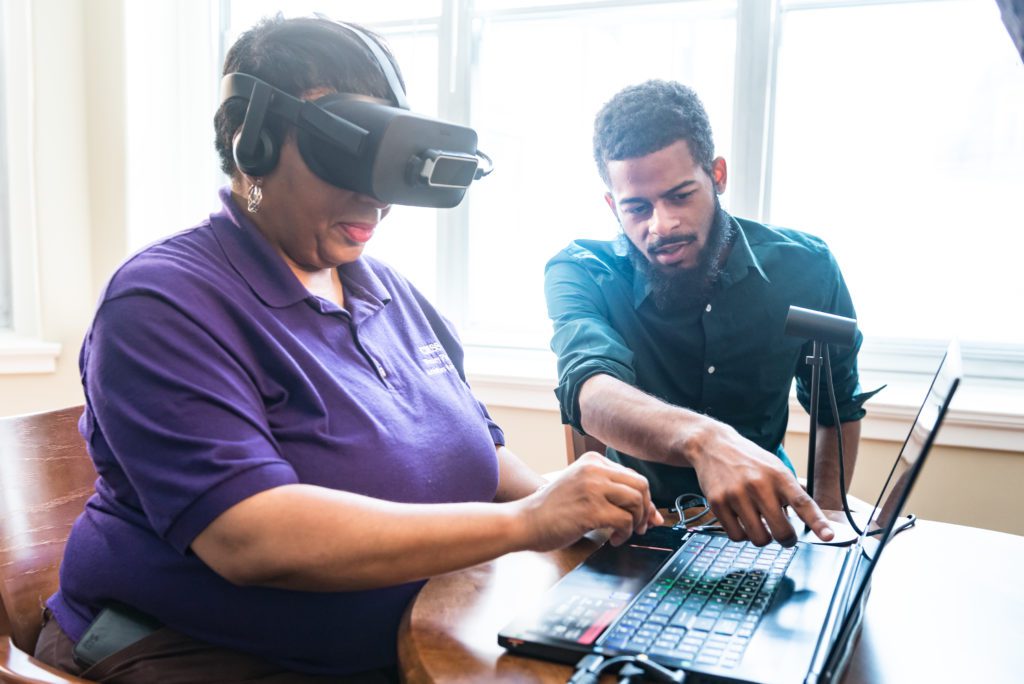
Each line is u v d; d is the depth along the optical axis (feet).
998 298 7.45
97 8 9.02
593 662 2.38
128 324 2.90
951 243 7.52
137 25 9.12
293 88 3.17
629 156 4.63
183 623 3.08
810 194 7.80
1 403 8.75
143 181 9.29
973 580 3.35
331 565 2.60
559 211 8.75
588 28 8.41
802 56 7.70
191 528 2.65
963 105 7.37
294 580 2.64
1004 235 7.38
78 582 3.24
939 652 2.73
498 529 2.72
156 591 3.06
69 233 9.09
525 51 8.67
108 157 9.14
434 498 3.40
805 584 2.91
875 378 7.66
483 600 3.00
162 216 9.52
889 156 7.59
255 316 3.22
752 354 5.19
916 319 7.68
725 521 3.07
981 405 6.86
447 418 3.64
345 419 3.24
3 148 8.82
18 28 8.70
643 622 2.61
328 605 3.10
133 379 2.82
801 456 7.30
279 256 3.41
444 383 3.85
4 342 8.76
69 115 9.02
